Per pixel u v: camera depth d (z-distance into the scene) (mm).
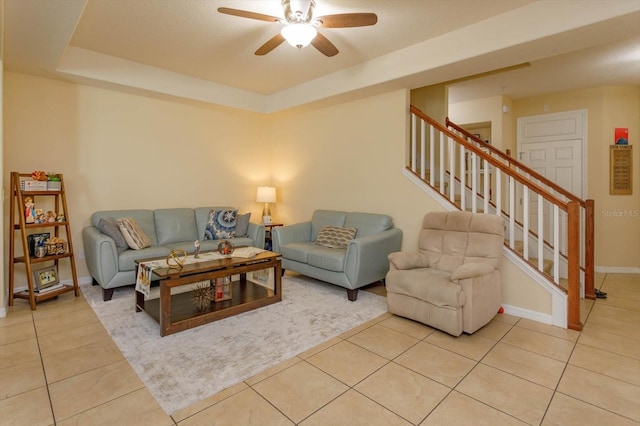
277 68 4172
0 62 2881
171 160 4715
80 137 3965
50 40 2814
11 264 3238
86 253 3814
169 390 1939
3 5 2268
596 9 2455
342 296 3652
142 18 2953
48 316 2994
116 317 2986
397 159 4145
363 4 2732
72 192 3930
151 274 2781
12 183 3262
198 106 4906
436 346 2516
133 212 4164
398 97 4113
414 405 1827
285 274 4570
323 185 5035
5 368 2152
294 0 2357
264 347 2475
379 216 4082
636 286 4121
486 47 2994
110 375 2086
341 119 4754
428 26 3113
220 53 3719
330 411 1773
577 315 2814
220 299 3186
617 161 4844
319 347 2486
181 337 2619
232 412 1757
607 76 4465
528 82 4699
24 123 3615
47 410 1756
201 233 4672
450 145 3744
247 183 5582
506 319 3055
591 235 3613
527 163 5488
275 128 5781
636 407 1817
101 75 3766
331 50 2834
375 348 2479
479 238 3105
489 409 1798
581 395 1922
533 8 2732
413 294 2857
